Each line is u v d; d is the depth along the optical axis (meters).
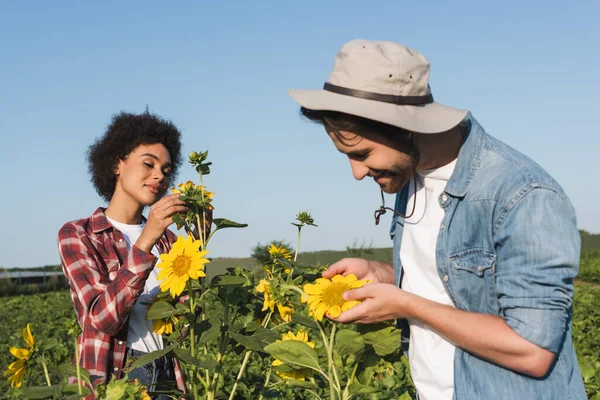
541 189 1.92
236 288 2.99
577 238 1.89
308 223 3.49
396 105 1.99
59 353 8.45
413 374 2.31
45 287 40.00
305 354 2.48
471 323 1.92
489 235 2.01
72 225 3.40
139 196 3.54
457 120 1.99
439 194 2.18
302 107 2.11
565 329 1.97
